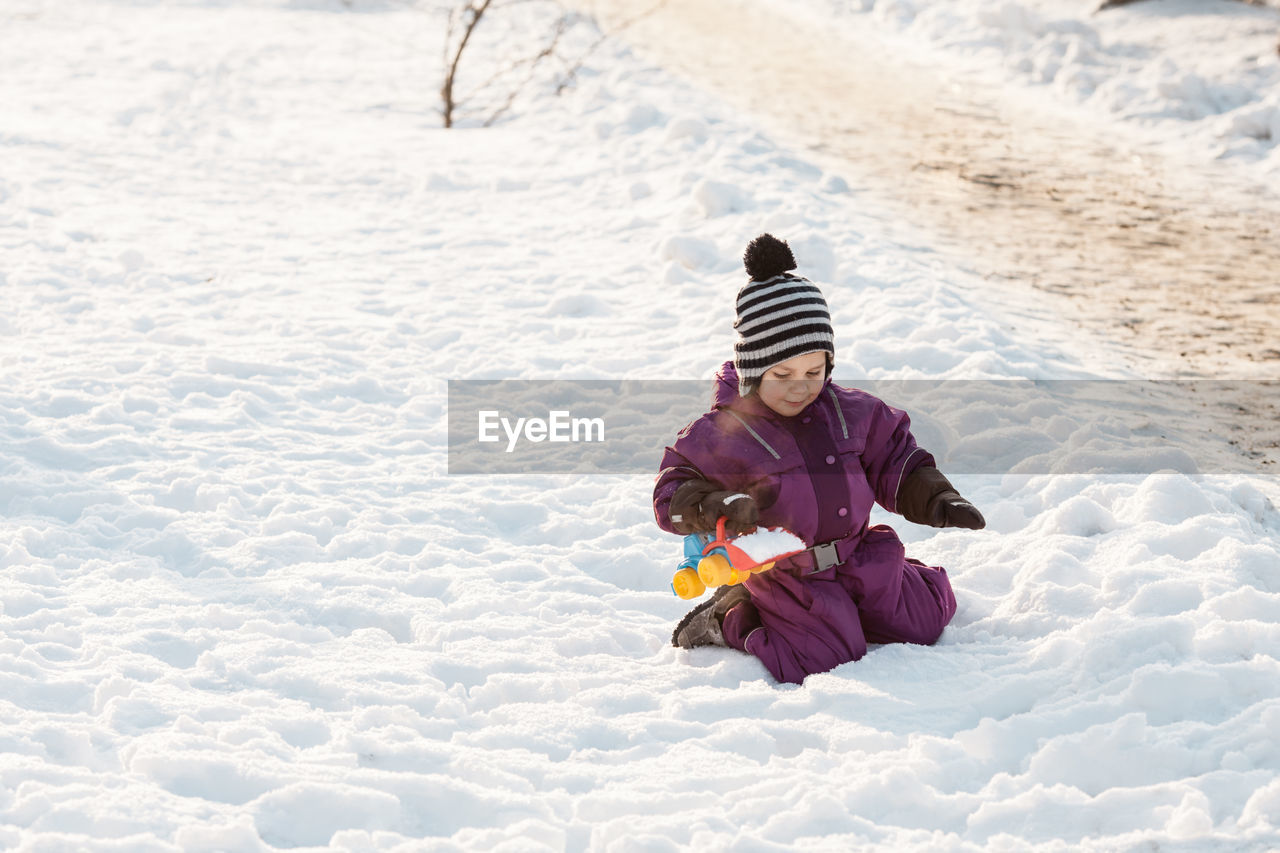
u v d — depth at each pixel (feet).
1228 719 9.05
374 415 18.22
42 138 37.42
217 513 14.38
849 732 9.35
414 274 25.93
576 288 24.81
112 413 17.24
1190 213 31.94
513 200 32.22
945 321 20.84
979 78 51.52
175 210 30.63
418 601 12.35
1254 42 50.98
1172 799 8.14
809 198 29.63
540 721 9.78
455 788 8.54
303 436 17.20
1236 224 30.91
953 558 13.02
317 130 41.09
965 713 9.66
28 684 10.02
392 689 10.27
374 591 12.53
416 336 21.91
